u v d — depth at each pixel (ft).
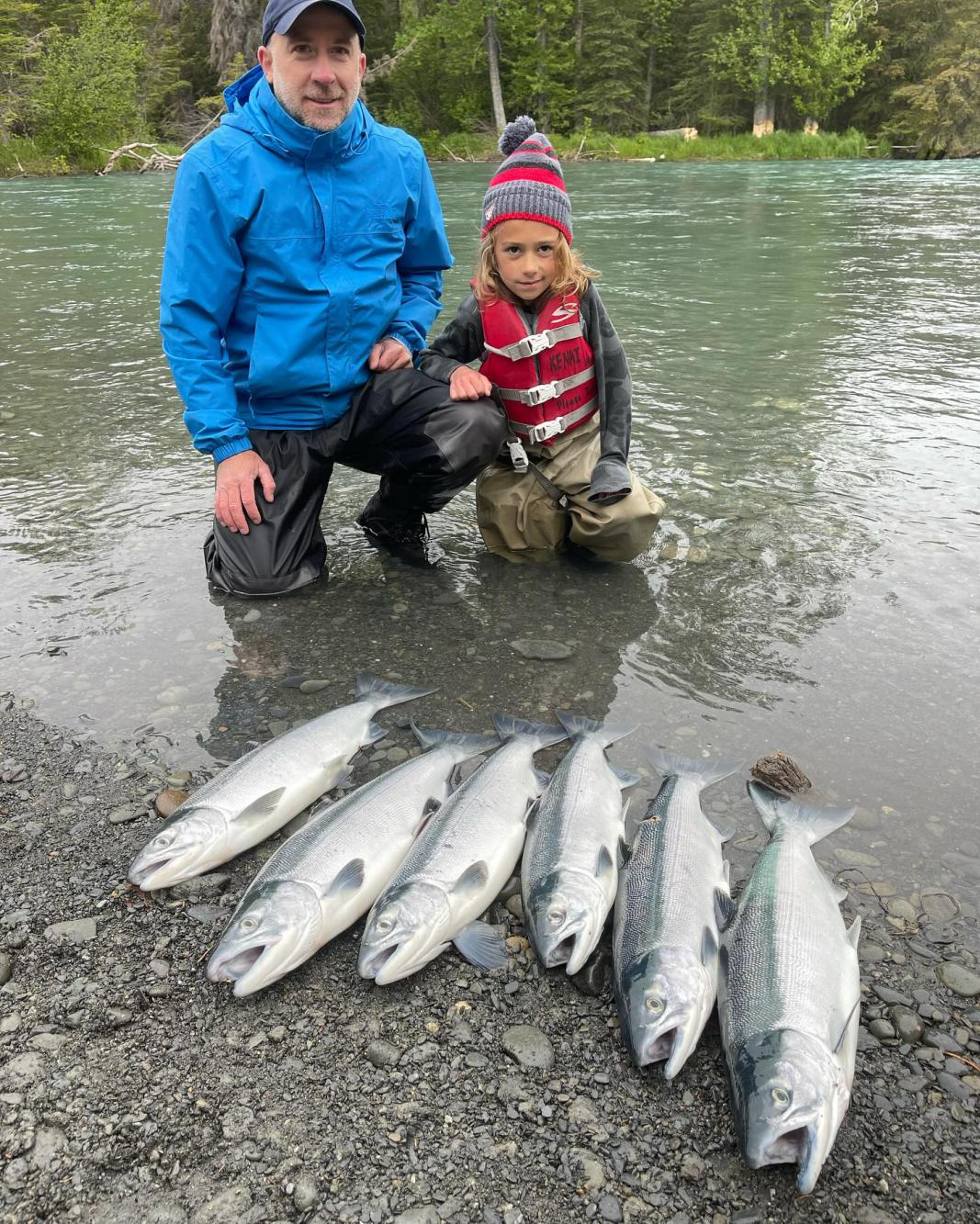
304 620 12.30
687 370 22.34
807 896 7.33
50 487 16.51
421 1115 6.22
